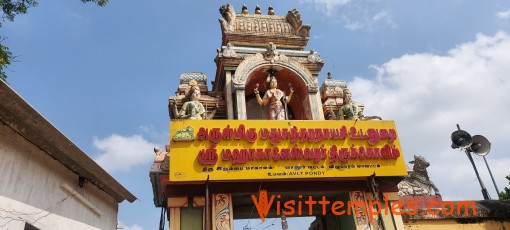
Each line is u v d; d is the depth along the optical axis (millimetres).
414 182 15625
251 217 14414
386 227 12469
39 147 8891
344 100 15602
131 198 14305
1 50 11734
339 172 11727
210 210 11648
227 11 17141
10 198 7629
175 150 10992
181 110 13195
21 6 12531
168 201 11602
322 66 15961
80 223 10672
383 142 12422
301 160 11617
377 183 12945
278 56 15203
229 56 15094
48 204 9055
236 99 14000
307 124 12141
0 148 7543
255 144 11500
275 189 12133
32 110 7883
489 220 14703
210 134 11336
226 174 10977
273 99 14461
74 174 10586
